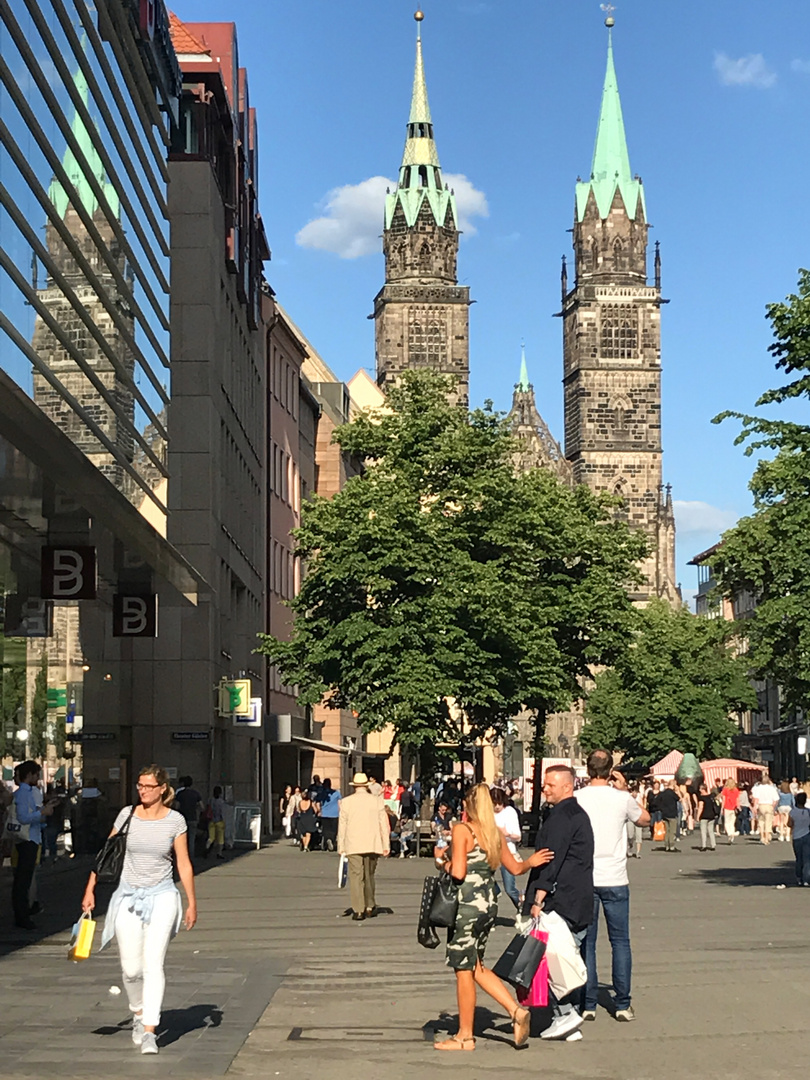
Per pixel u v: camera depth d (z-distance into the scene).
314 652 48.84
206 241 53.09
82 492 30.42
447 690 47.38
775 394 33.03
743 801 69.88
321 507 50.62
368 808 26.06
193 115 53.28
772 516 33.25
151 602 44.19
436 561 48.66
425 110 172.62
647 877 38.78
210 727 51.31
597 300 176.75
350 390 124.50
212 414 53.34
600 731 112.19
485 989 13.30
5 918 24.86
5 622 32.72
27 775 23.31
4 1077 11.48
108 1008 15.05
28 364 25.39
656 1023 14.53
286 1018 14.71
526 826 59.50
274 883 35.41
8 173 23.50
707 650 105.50
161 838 12.91
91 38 31.83
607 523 65.44
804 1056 12.73
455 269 172.00
